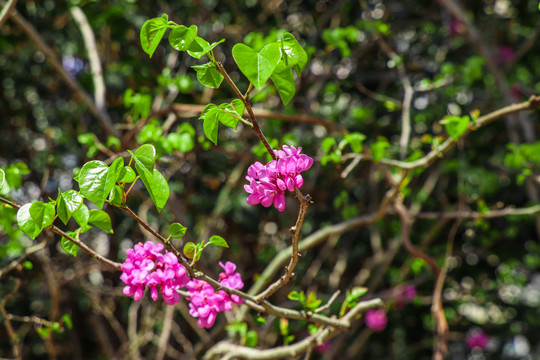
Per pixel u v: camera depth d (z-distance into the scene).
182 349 3.93
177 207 2.71
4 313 2.00
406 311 4.41
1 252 2.02
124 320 4.21
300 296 1.50
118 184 1.04
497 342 4.55
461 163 3.26
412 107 3.71
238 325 2.02
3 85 3.89
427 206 3.97
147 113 2.31
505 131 4.09
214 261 3.40
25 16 3.60
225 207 3.54
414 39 4.26
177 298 1.17
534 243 4.18
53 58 2.41
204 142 2.24
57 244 3.54
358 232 4.09
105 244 3.78
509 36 4.29
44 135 3.84
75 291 3.77
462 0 4.22
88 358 4.30
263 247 3.86
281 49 0.98
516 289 4.31
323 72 3.61
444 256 3.78
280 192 1.06
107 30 3.51
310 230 3.79
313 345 1.73
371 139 3.81
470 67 3.00
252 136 3.49
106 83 3.46
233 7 3.63
